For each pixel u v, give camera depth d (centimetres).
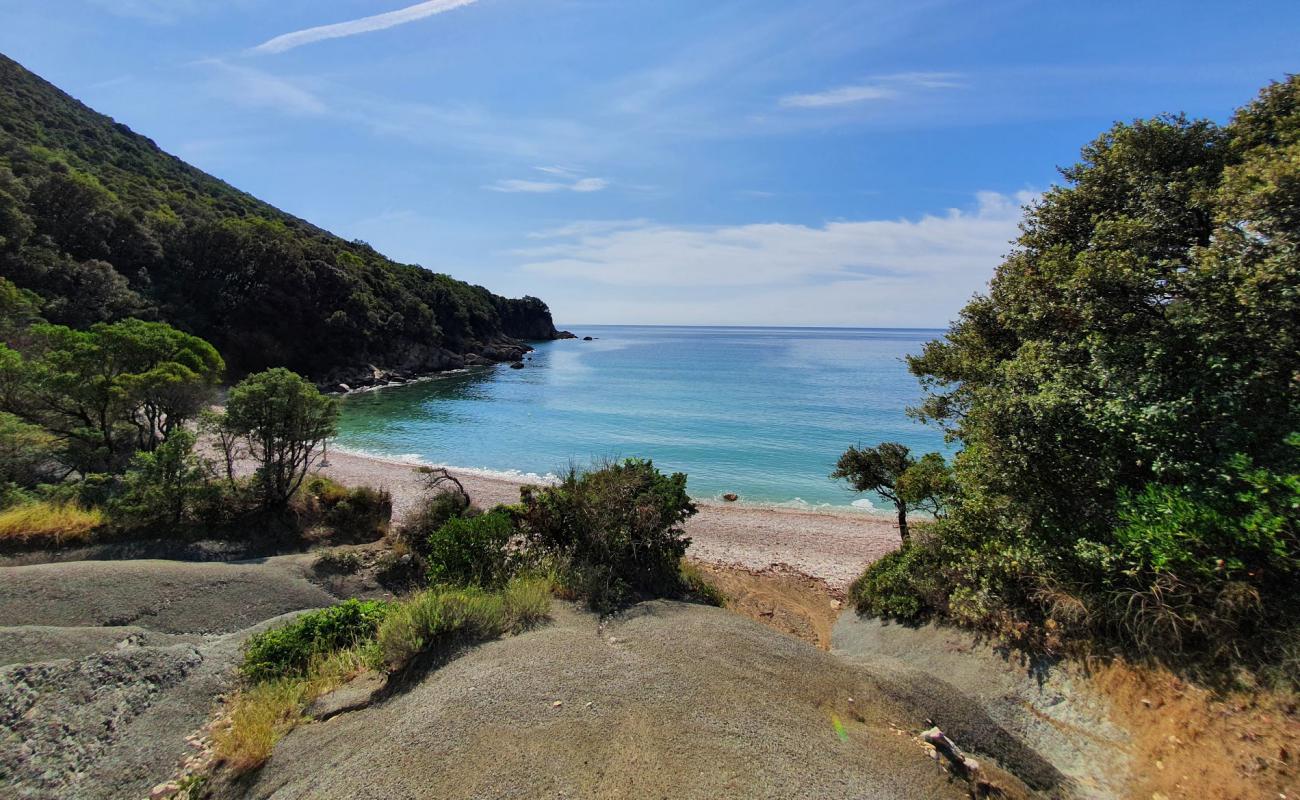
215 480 1501
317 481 1664
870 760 454
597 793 392
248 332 5750
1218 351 604
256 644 715
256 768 482
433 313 8331
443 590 794
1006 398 757
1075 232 1011
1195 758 463
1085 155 1026
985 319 1127
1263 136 804
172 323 5147
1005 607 720
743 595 1294
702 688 542
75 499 1343
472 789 396
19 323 2634
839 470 1438
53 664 584
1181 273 645
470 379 7319
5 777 461
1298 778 408
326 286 6638
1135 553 587
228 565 1119
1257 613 511
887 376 7562
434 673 597
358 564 1208
